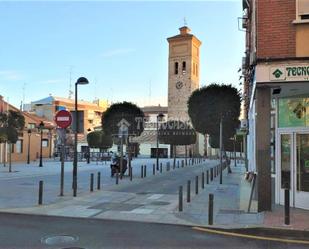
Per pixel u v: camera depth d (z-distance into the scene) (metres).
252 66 13.30
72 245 8.44
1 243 8.56
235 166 47.72
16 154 53.28
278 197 13.98
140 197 16.38
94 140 68.88
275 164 14.37
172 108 98.88
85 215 12.19
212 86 32.69
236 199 15.59
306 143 13.26
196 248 8.30
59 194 16.88
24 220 11.36
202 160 65.69
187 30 99.94
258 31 12.25
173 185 21.52
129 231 9.95
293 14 12.08
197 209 13.21
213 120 32.22
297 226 10.16
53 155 65.69
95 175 27.66
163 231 9.98
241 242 8.96
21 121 32.94
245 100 34.69
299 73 11.77
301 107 13.43
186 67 98.56
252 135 23.73
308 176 13.07
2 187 19.50
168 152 88.06
